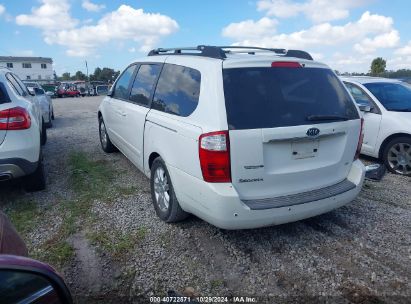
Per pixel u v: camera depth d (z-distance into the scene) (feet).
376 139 19.81
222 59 10.64
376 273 10.03
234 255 10.85
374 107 20.06
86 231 12.19
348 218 13.39
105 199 14.88
